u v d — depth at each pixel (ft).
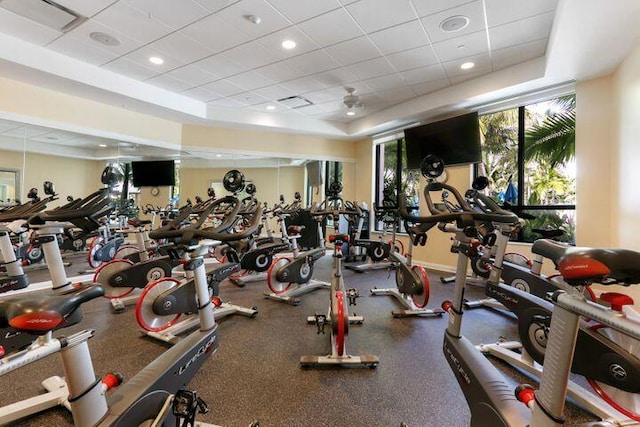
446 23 10.80
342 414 5.75
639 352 5.26
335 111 21.03
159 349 8.32
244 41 12.07
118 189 17.53
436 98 17.26
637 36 9.88
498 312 11.28
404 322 10.37
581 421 5.54
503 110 16.39
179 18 10.58
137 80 15.79
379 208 19.54
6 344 6.16
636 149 10.41
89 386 3.22
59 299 2.78
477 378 4.59
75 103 15.52
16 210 9.66
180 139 20.25
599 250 2.62
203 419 5.55
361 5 9.87
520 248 15.16
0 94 13.20
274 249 15.75
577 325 2.83
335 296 8.06
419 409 5.91
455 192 5.62
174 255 5.17
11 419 5.43
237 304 12.17
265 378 6.91
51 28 11.16
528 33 11.37
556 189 14.85
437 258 19.26
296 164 23.86
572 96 14.32
